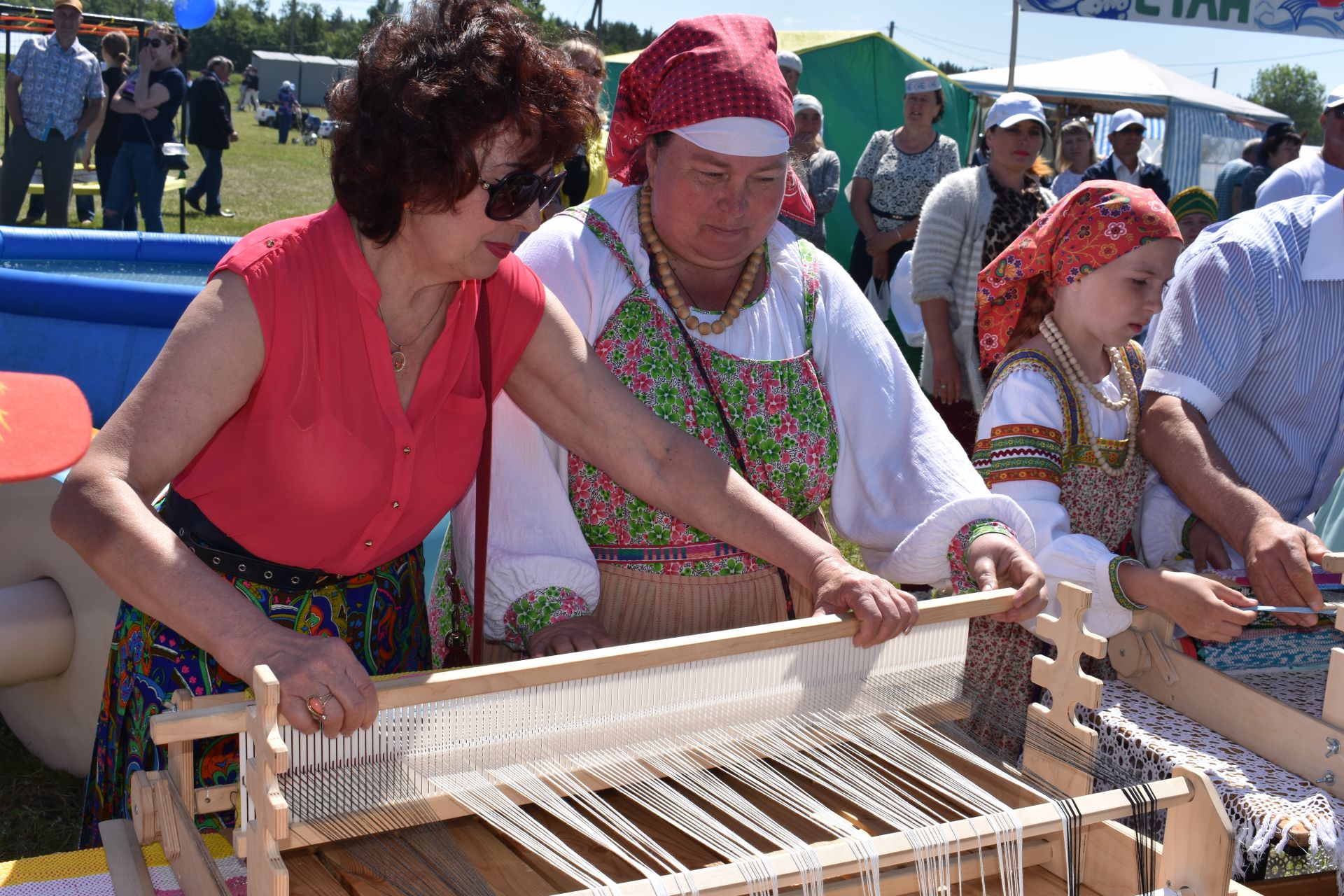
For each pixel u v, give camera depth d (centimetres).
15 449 133
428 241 144
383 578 170
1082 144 930
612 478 177
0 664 272
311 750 130
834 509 205
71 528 128
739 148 170
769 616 191
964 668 175
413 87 133
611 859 140
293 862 135
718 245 179
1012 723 167
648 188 194
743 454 187
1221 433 247
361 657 168
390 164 135
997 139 434
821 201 672
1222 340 228
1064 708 159
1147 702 199
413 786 135
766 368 189
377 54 138
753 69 173
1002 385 222
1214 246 236
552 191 147
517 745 141
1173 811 143
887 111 930
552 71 141
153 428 133
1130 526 235
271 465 147
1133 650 204
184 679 156
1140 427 230
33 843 276
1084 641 155
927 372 456
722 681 151
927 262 440
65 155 1010
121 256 555
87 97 1012
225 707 122
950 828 130
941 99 668
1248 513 209
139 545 126
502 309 163
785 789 144
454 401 161
